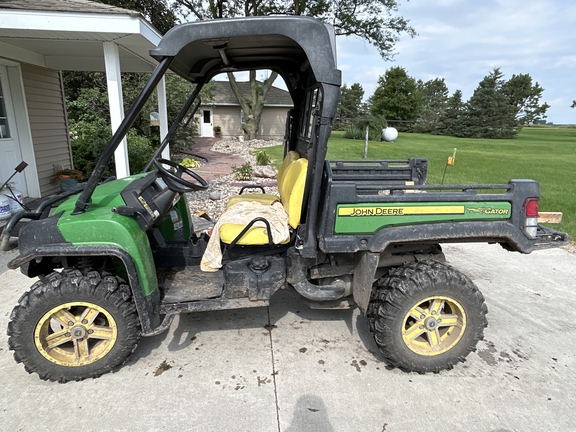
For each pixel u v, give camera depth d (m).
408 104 33.94
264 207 3.08
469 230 2.40
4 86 6.32
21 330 2.24
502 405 2.27
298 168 2.78
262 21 2.12
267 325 3.08
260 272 2.60
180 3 20.48
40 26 4.54
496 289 3.82
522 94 57.72
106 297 2.29
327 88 2.20
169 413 2.16
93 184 2.26
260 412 2.18
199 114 26.23
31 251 2.13
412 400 2.29
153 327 2.38
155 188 2.57
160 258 2.96
